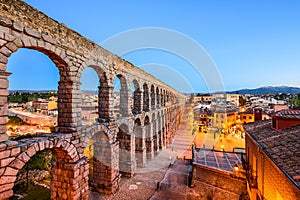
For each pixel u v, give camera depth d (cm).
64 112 1492
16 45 1022
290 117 1447
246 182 1934
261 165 1355
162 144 4103
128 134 2542
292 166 870
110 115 2073
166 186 2195
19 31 1037
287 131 1348
